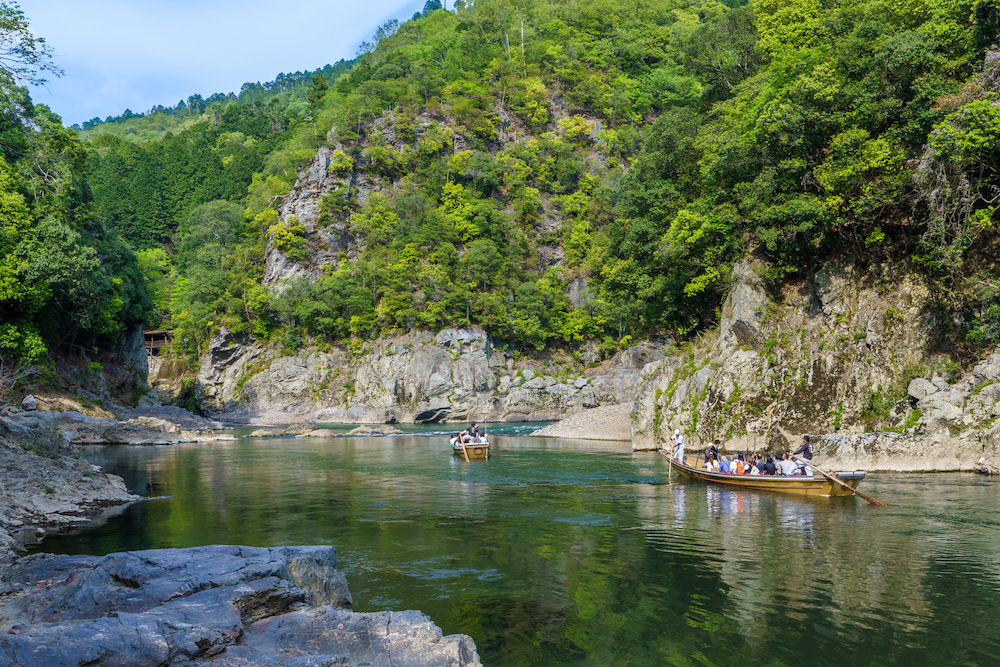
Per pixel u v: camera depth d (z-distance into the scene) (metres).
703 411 34.78
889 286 31.53
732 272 38.56
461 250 103.88
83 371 62.88
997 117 24.78
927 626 9.96
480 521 18.09
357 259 102.62
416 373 86.50
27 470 20.89
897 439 26.78
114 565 9.40
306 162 114.88
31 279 51.12
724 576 12.60
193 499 22.39
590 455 36.56
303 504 21.19
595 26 148.12
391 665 7.02
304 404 90.75
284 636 7.39
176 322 104.50
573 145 122.38
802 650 9.13
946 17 31.17
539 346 95.94
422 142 114.50
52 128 65.81
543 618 10.40
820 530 16.50
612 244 53.94
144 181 138.75
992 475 24.81
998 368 26.53
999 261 28.67
